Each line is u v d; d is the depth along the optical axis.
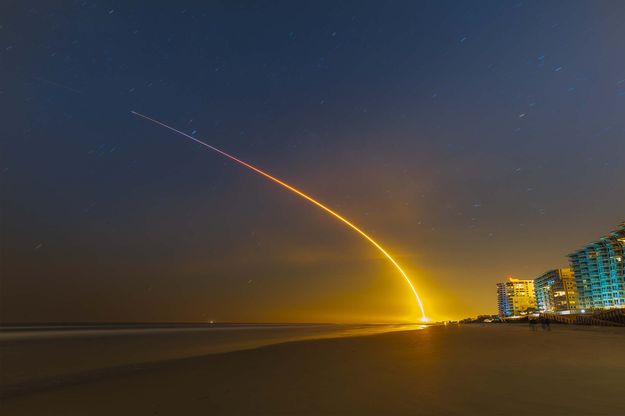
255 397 12.07
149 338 65.69
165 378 17.05
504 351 23.34
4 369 24.95
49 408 11.82
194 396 12.64
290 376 16.11
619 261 141.50
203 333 84.38
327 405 10.61
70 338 70.56
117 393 13.79
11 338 72.25
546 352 21.97
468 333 48.91
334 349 29.09
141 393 13.59
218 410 10.61
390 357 21.95
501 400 10.38
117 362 27.25
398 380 14.08
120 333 92.19
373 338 42.19
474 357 20.50
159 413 10.63
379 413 9.59
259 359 23.70
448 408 9.75
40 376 21.28
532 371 15.07
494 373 14.85
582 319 82.31
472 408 9.66
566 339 32.69
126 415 10.61
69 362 28.36
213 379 16.12
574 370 15.08
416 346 29.25
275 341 45.03
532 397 10.60
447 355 21.97
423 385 12.88
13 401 13.11
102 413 10.94
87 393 14.08
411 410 9.73
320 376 15.77
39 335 86.12
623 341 29.52
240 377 16.39
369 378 14.79
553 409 9.33
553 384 12.32
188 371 19.25
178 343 49.19
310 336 56.06
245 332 86.25
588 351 22.16
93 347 44.12
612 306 137.50
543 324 58.47
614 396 10.56
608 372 14.48
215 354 29.81
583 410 9.19
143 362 26.30
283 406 10.71
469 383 12.93
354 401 10.95
